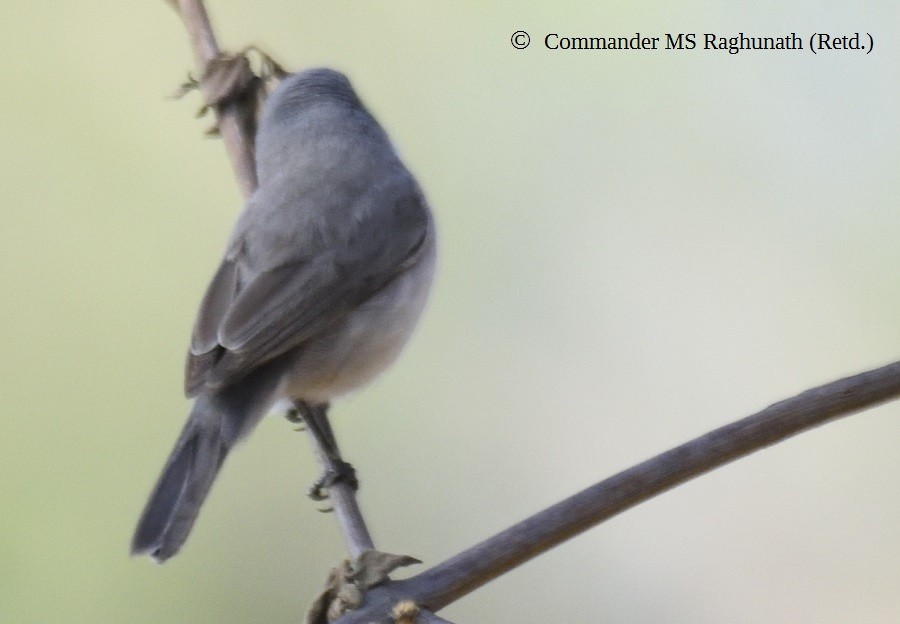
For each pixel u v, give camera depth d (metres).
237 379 7.05
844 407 5.34
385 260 7.76
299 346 7.47
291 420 8.17
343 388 7.78
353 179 7.99
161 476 6.70
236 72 8.44
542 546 5.15
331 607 5.09
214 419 6.92
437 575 5.11
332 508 7.25
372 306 7.71
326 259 7.57
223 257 7.70
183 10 8.70
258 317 7.28
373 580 5.08
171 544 6.41
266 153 8.26
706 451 5.26
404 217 7.99
